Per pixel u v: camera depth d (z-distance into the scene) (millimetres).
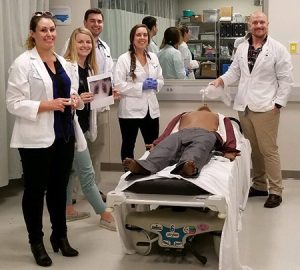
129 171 2771
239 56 4059
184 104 4941
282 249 3098
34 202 2797
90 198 3465
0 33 3943
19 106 2629
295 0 4539
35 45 2744
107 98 3537
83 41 3445
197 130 3258
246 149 3746
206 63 4887
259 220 3654
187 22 4871
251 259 2949
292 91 4637
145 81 4168
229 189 2684
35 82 2664
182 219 2857
